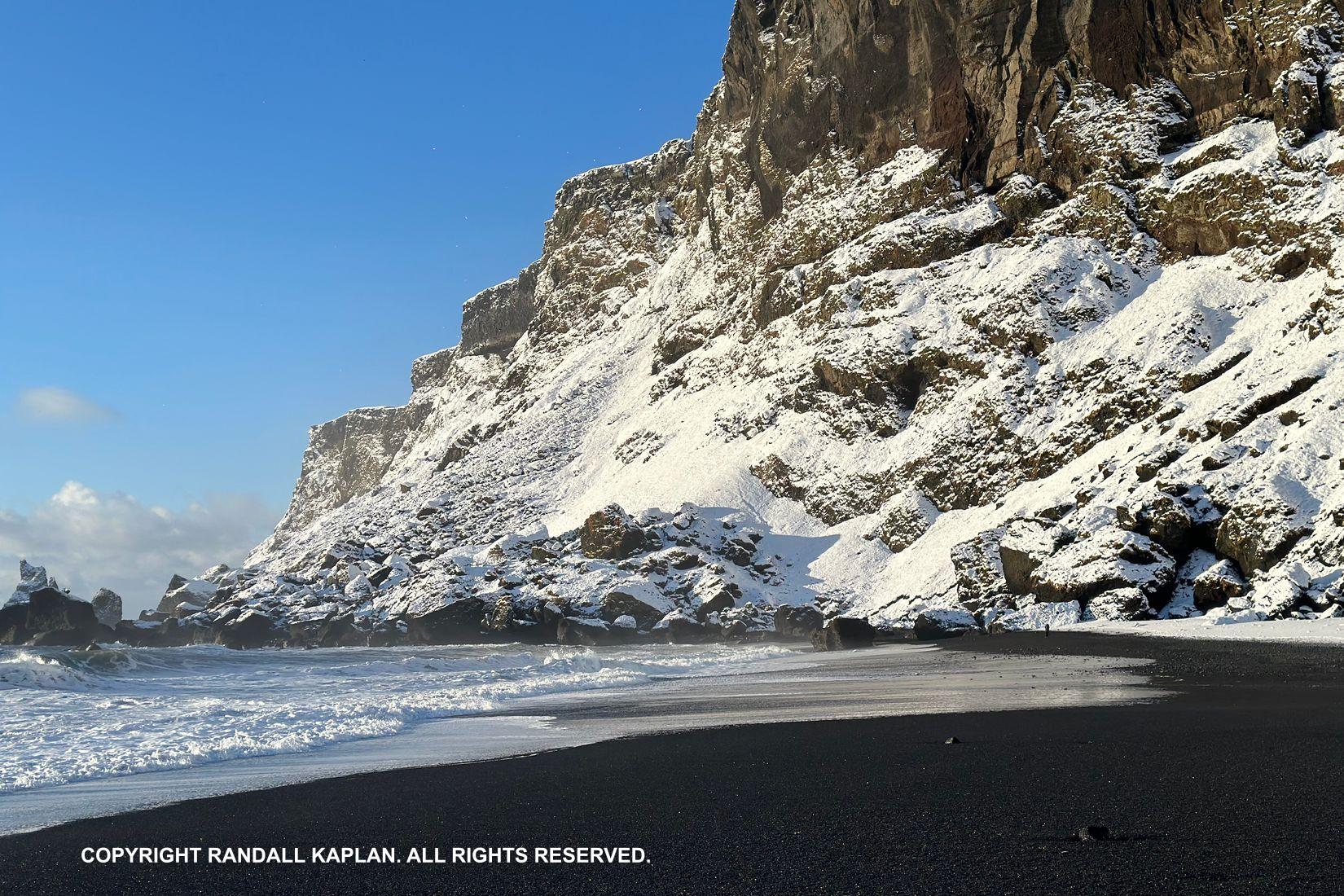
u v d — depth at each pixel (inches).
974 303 3211.1
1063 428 2711.6
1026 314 3031.5
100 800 471.8
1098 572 1932.8
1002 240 3415.4
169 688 1266.0
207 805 436.8
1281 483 1813.5
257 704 972.6
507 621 2950.3
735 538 3117.6
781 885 277.3
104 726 807.7
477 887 290.8
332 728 757.9
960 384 3102.9
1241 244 2824.8
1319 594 1573.6
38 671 1259.8
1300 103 2807.6
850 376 3373.5
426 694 1080.8
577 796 421.7
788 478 3351.4
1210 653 1149.7
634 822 363.6
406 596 3395.7
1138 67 3267.7
